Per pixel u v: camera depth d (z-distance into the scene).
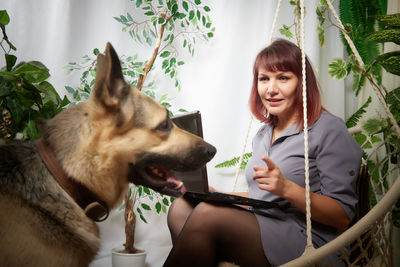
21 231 0.95
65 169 1.04
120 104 1.09
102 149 1.08
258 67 1.53
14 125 1.62
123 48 2.50
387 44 2.65
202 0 2.64
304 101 1.28
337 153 1.31
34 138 1.60
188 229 1.28
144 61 2.54
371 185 1.99
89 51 2.41
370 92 2.73
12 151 1.04
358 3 2.63
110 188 1.12
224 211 1.29
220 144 2.68
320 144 1.34
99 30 2.43
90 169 1.07
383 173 2.21
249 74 2.71
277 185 1.20
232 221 1.28
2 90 1.56
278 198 1.38
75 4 2.36
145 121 1.15
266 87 1.50
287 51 1.46
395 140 1.89
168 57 2.59
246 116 2.71
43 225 0.99
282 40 1.51
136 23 2.36
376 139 2.23
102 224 2.48
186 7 2.41
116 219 2.51
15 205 0.97
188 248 1.26
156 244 2.60
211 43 2.66
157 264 2.47
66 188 1.05
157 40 2.38
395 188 1.21
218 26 2.66
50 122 1.11
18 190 0.99
